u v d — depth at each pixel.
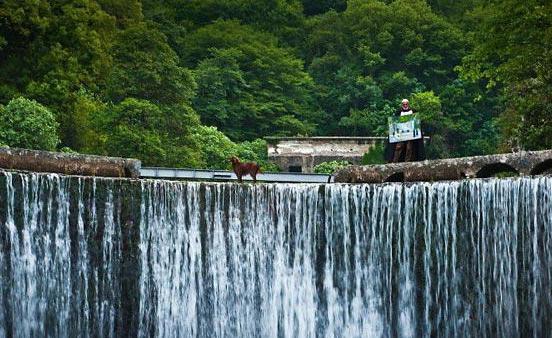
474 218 44.94
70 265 43.81
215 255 45.81
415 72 120.75
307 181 61.31
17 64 86.00
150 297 45.00
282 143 99.69
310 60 125.19
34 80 85.75
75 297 43.91
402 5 124.12
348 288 46.06
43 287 43.31
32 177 43.19
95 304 44.22
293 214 46.34
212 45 119.31
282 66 115.88
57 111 80.56
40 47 87.19
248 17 132.25
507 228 44.41
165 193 45.38
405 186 45.84
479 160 47.12
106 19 98.62
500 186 44.56
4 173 42.59
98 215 44.34
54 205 43.59
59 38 89.81
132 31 84.56
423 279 45.56
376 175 48.62
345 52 121.56
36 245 43.22
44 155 45.41
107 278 44.47
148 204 45.09
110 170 46.62
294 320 46.12
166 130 80.75
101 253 44.38
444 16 130.00
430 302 45.47
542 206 43.72
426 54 120.19
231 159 48.25
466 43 120.75
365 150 99.50
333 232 46.19
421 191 45.69
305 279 46.12
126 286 44.75
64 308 43.66
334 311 46.03
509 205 44.41
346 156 99.44
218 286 45.75
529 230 43.97
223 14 131.75
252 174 48.06
